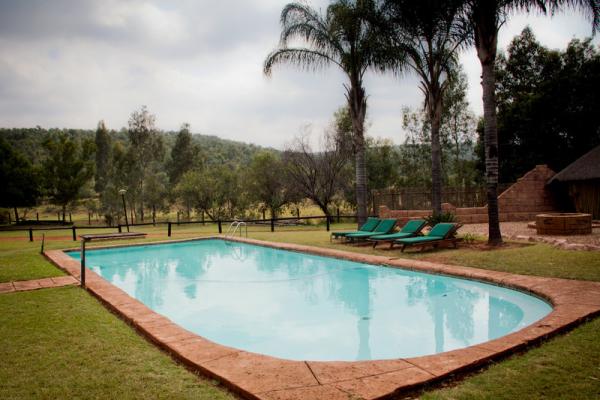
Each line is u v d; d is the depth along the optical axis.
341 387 3.39
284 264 12.77
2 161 44.03
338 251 12.37
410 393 3.38
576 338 4.48
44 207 68.06
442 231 12.04
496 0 11.28
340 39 15.70
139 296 9.12
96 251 15.81
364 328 6.46
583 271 7.75
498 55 29.98
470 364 3.81
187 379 3.76
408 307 7.52
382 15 14.73
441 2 12.62
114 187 43.53
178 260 14.33
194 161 63.41
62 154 45.25
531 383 3.45
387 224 14.19
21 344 4.75
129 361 4.20
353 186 30.50
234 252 15.75
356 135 15.91
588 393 3.22
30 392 3.48
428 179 32.47
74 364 4.12
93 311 6.31
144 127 50.31
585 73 26.05
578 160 21.02
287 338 6.11
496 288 7.56
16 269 10.43
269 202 31.83
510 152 29.22
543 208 21.58
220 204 34.66
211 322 7.05
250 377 3.63
